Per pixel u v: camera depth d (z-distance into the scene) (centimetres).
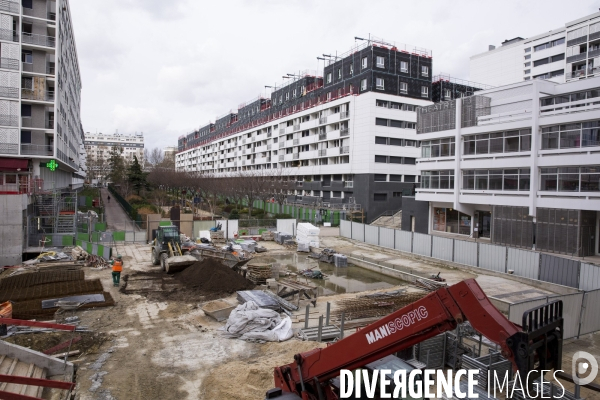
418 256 2892
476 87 6338
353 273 2636
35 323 962
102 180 12519
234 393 967
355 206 5066
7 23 3500
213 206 6125
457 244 2647
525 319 514
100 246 2655
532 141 2748
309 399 735
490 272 2403
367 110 5069
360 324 1495
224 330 1409
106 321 1502
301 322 1545
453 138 3391
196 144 13488
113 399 965
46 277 2092
